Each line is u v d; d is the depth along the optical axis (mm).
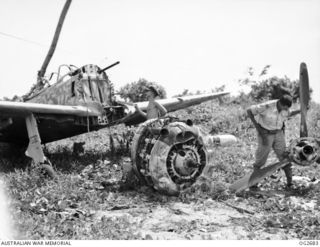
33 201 5555
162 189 6094
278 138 6594
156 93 7387
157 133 6277
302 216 5168
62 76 10141
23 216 4906
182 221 5020
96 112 9109
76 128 9477
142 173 6551
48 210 5367
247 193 6363
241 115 13617
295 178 7457
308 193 6363
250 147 10445
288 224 4848
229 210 5602
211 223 5004
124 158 9227
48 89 10414
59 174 7473
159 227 4840
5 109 7617
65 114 8641
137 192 6469
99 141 12508
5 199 5570
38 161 7469
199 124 13359
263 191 6605
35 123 7953
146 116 7609
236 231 4730
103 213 5438
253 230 4746
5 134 9883
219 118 13688
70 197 5914
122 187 6648
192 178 6281
